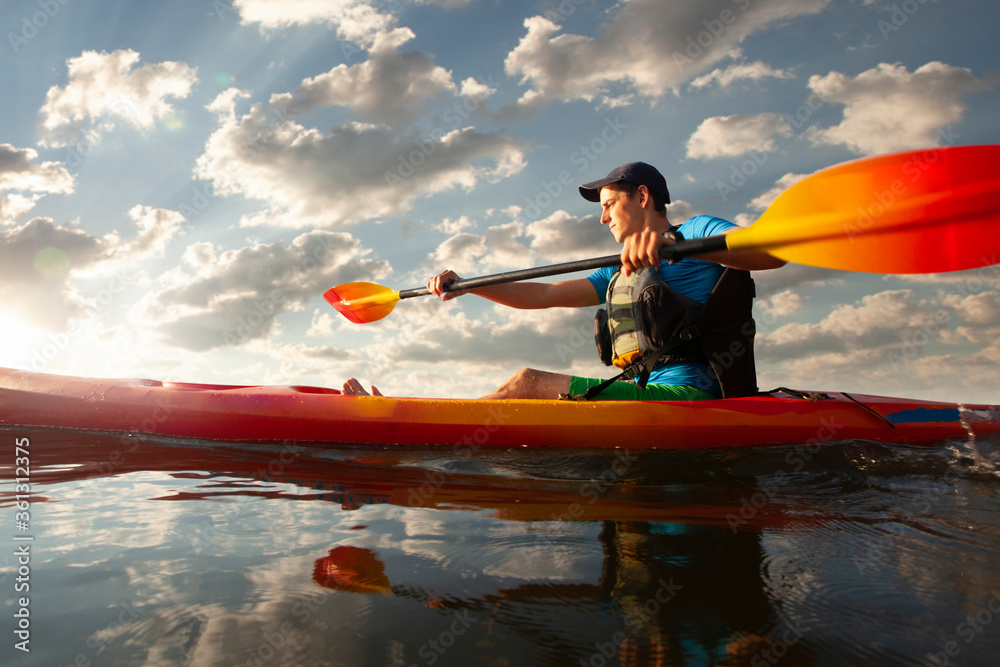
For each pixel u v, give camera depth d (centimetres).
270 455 193
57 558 90
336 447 208
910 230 148
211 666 59
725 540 102
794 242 153
